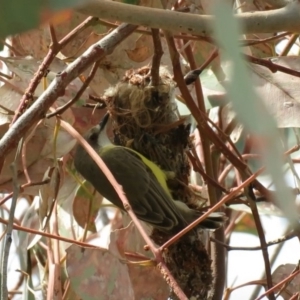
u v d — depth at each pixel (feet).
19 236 20.56
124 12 10.98
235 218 25.52
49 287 16.21
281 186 5.34
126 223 20.31
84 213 21.40
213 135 17.02
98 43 13.83
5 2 6.43
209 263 18.67
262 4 18.37
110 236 14.93
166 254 18.60
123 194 13.00
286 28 11.52
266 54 20.12
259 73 17.20
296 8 11.48
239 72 5.48
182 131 20.13
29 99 14.08
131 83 19.61
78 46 19.12
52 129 18.39
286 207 5.39
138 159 20.18
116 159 20.26
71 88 18.78
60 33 19.02
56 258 17.17
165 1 17.12
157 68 17.81
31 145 18.49
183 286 18.34
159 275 16.33
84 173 20.85
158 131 19.89
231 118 20.30
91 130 21.21
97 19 15.57
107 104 19.97
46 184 17.46
